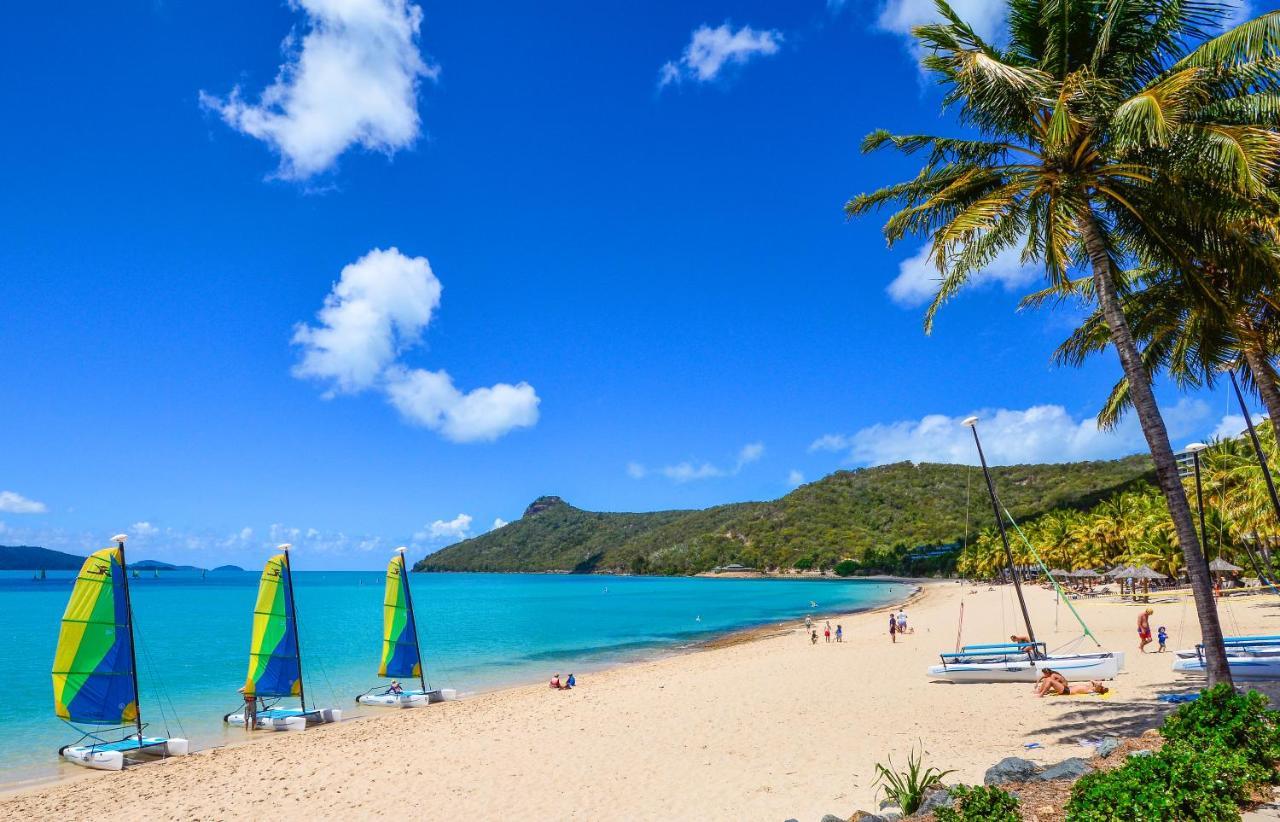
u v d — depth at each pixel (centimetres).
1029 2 1520
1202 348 1830
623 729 2256
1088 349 2091
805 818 1291
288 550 2903
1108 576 6975
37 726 2936
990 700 2181
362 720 2875
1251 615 4078
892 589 14800
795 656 4012
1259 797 839
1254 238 1457
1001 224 1589
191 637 6638
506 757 2008
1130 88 1436
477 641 6266
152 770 2156
